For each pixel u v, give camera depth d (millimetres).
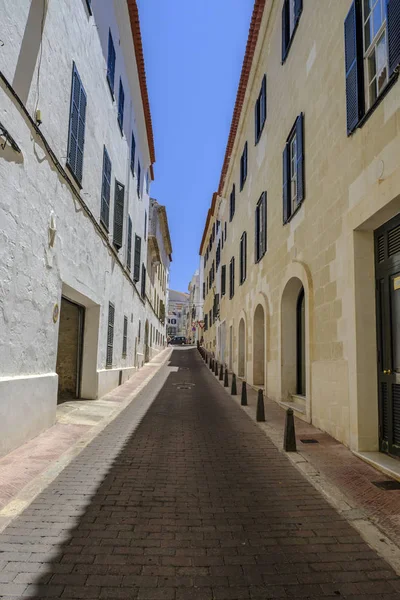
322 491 4941
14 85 6078
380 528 4020
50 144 7574
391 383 6062
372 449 6363
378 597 2982
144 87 18312
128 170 17047
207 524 4082
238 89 18250
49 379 7715
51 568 3248
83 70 9672
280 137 12156
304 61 9906
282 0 12031
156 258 33750
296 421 9148
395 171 5438
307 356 9031
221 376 18922
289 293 11445
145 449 6824
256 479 5414
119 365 15953
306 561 3434
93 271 11258
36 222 7012
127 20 14055
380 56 6371
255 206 16125
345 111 7285
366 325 6555
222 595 2971
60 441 6980
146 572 3229
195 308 82000
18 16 6117
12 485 4914
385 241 6363
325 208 8219
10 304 6125
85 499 4633
